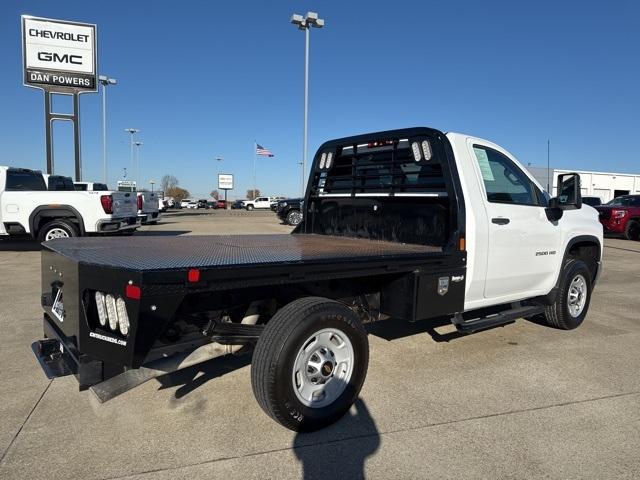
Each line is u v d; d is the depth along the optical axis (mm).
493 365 4578
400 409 3617
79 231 11852
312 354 3236
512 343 5277
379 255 3582
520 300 5328
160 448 3023
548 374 4367
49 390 3865
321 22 24734
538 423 3426
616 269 11312
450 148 4402
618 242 17891
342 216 5473
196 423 3348
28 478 2693
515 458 2977
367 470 2834
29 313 6191
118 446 3039
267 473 2787
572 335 5641
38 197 11492
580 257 6250
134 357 2617
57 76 21641
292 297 3621
